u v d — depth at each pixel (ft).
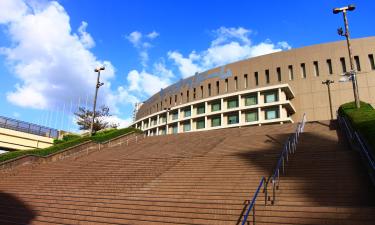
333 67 150.30
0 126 97.76
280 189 33.99
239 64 170.81
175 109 185.68
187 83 190.39
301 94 153.17
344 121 57.93
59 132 120.06
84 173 53.72
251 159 45.80
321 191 31.99
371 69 143.64
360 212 24.58
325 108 146.82
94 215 33.86
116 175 49.75
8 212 37.81
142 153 64.03
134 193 39.68
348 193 30.83
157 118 201.77
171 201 33.53
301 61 156.97
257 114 151.64
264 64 163.84
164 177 44.70
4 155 64.85
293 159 42.88
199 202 32.09
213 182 39.42
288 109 151.64
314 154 43.21
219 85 173.58
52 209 36.91
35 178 55.06
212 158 49.39
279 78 160.56
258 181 37.24
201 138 73.72
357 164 37.24
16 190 49.01
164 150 63.77
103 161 60.34
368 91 140.67
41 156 70.95
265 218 27.07
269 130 74.74
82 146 80.64
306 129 70.59
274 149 50.80
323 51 153.99
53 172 57.67
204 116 167.43
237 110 154.92
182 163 49.78
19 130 103.60
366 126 38.75
